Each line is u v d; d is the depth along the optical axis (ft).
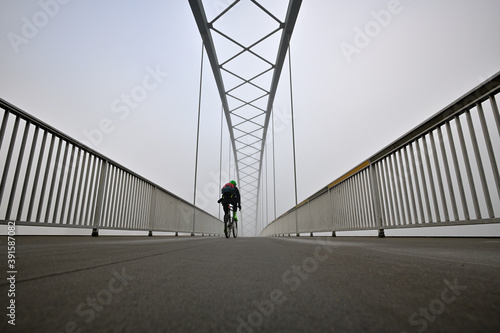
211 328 0.99
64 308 1.24
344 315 1.15
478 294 1.44
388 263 2.83
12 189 7.23
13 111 7.14
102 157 11.03
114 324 1.03
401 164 9.05
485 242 6.21
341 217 14.06
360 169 11.90
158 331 0.96
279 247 6.04
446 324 1.01
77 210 9.66
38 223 8.00
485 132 6.20
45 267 2.51
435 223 7.59
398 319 1.08
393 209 9.62
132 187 13.71
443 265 2.60
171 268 2.59
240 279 2.05
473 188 6.51
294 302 1.38
